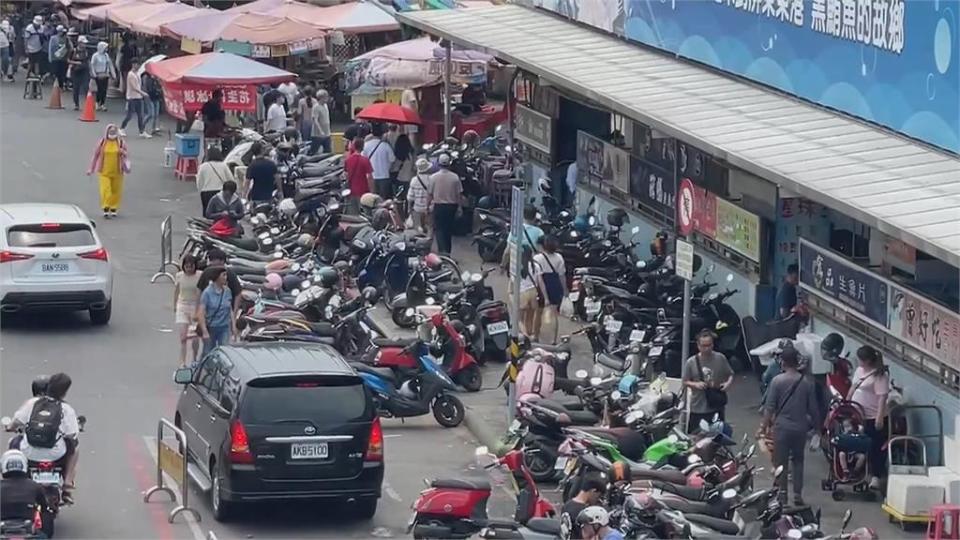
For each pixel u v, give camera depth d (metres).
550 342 31.05
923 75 23.55
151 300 35.91
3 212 33.44
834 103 26.28
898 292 24.69
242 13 54.41
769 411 23.27
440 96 47.38
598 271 31.66
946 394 23.44
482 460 23.94
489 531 19.86
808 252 27.62
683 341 25.56
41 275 32.47
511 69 45.56
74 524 22.47
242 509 23.20
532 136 41.50
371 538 22.36
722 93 28.91
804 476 24.80
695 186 32.41
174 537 22.05
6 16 71.69
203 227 37.09
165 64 48.12
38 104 63.16
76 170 49.91
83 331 33.38
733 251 30.66
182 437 22.75
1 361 30.95
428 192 38.72
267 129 49.00
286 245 36.28
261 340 28.12
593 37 36.66
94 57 60.94
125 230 42.31
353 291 33.56
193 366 27.36
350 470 22.38
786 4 27.78
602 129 38.59
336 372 22.59
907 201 20.83
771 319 29.58
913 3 23.66
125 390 29.31
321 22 54.22
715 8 30.80
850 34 25.61
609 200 37.28
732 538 19.89
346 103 57.72
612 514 20.22
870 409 23.86
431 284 33.31
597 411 25.06
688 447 22.75
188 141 48.69
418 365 27.80
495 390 29.86
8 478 20.00
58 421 21.61
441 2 49.62
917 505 22.50
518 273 26.84
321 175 41.44
